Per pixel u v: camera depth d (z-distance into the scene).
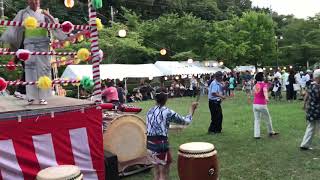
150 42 39.69
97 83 5.52
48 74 5.62
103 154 5.61
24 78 6.04
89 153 5.43
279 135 10.12
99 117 5.55
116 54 34.88
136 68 28.03
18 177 4.80
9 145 4.74
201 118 14.05
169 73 30.66
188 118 5.64
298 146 8.79
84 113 5.38
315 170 6.87
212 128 10.86
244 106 18.22
